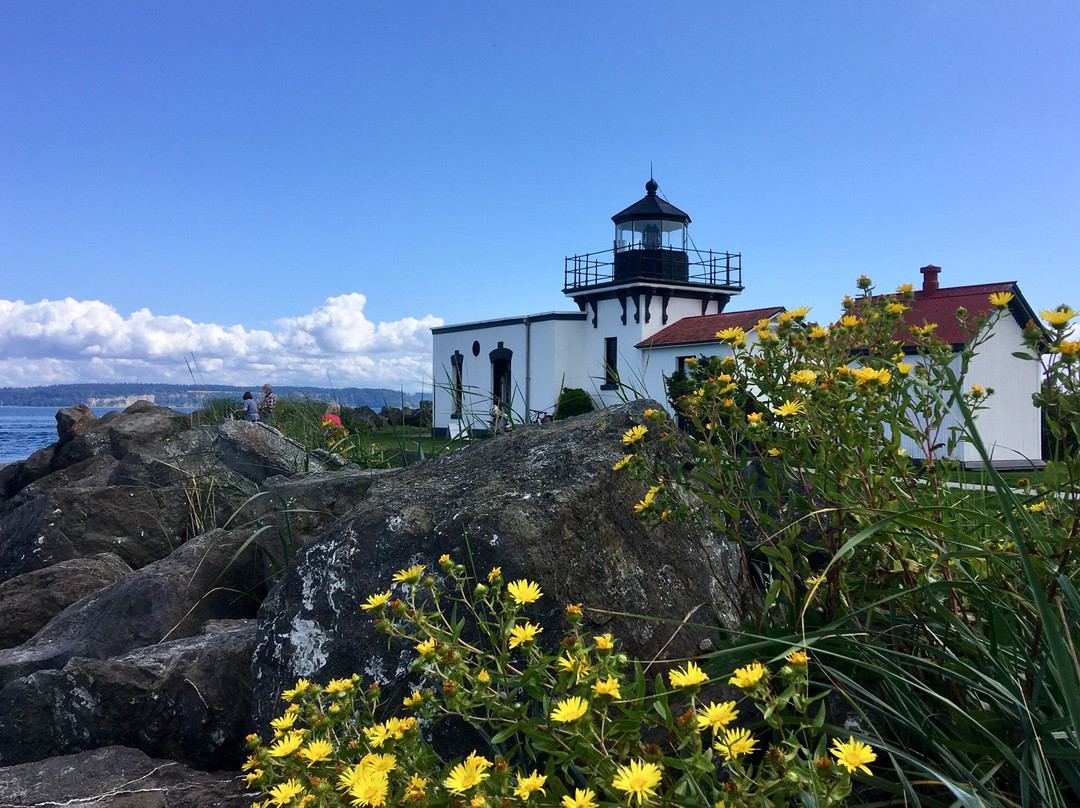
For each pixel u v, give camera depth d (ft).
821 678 8.02
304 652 10.11
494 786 5.43
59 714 10.91
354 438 28.02
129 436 39.09
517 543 9.41
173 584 15.64
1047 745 6.03
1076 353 6.59
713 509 10.39
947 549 7.87
